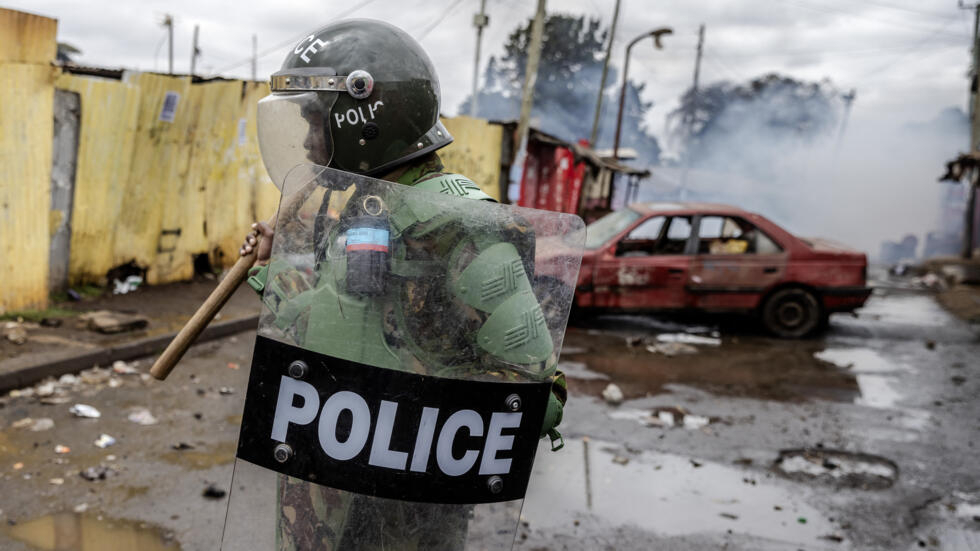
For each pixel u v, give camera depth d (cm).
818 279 862
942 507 404
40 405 465
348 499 124
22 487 357
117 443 418
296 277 121
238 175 916
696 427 530
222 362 596
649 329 905
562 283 131
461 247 123
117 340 588
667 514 385
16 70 607
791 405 596
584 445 482
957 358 796
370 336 120
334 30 141
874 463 469
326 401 120
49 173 643
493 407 125
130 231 791
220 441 432
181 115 817
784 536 365
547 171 1620
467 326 123
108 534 323
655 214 890
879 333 938
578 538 354
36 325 609
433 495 123
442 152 1255
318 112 138
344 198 122
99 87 719
